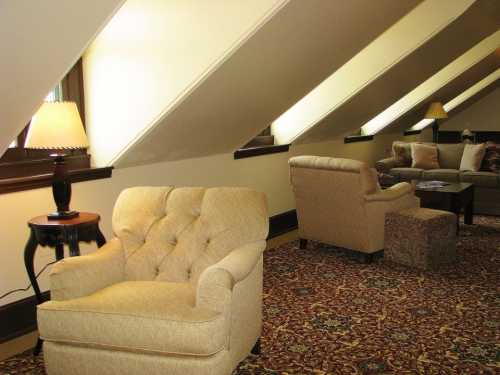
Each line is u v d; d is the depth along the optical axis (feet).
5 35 7.15
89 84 12.01
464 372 8.70
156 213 9.41
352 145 24.45
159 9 10.76
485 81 29.25
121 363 7.24
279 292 12.35
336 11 11.19
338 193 14.32
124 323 7.14
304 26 11.02
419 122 30.55
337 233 14.87
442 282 12.98
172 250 9.04
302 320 10.77
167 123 11.83
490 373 8.66
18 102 8.45
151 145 12.52
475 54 22.80
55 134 9.21
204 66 10.52
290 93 14.53
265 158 18.40
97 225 9.86
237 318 7.73
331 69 14.62
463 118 33.22
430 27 16.08
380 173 22.85
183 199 9.38
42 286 11.19
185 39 10.62
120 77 11.62
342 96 17.95
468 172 21.50
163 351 7.08
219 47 10.27
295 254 15.51
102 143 12.19
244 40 10.11
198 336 6.94
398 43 16.70
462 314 11.03
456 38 17.84
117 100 11.78
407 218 14.05
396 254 14.46
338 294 12.21
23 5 6.88
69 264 7.94
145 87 11.32
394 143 24.20
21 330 10.54
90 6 7.51
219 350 7.14
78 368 7.45
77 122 9.50
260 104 14.08
